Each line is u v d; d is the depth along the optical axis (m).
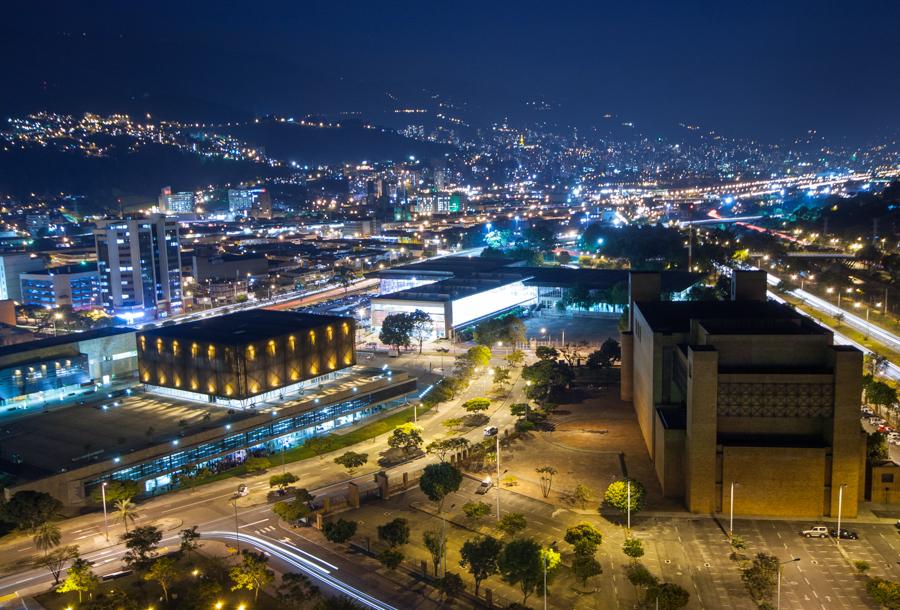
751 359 199.38
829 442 190.12
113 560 180.12
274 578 168.00
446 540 183.75
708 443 192.00
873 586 148.00
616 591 159.75
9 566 178.50
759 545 176.12
